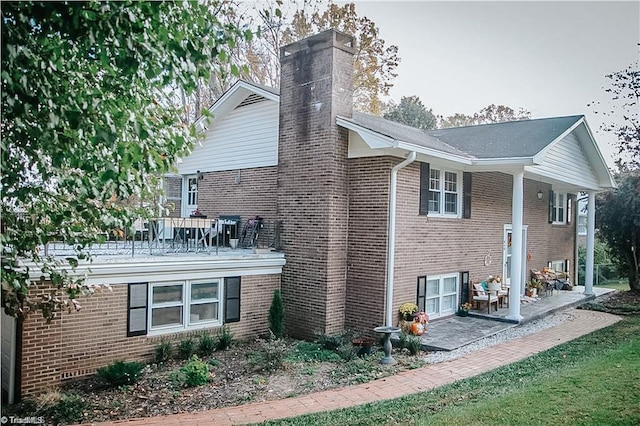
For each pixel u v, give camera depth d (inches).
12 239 214.5
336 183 452.1
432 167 498.6
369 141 426.0
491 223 598.5
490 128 658.2
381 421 235.9
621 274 802.8
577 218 853.8
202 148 641.6
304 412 264.4
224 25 180.2
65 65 177.2
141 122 175.9
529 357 365.7
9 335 316.2
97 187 196.1
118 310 362.6
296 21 999.0
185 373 331.9
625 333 443.8
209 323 421.4
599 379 270.2
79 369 341.1
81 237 235.3
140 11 153.6
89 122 165.9
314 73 465.4
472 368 343.6
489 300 525.3
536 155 467.8
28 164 205.2
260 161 549.0
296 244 474.3
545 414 217.6
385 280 436.8
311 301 457.7
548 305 594.2
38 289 315.9
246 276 450.9
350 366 358.9
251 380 332.5
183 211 677.3
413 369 349.7
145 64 169.9
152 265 376.8
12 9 145.9
